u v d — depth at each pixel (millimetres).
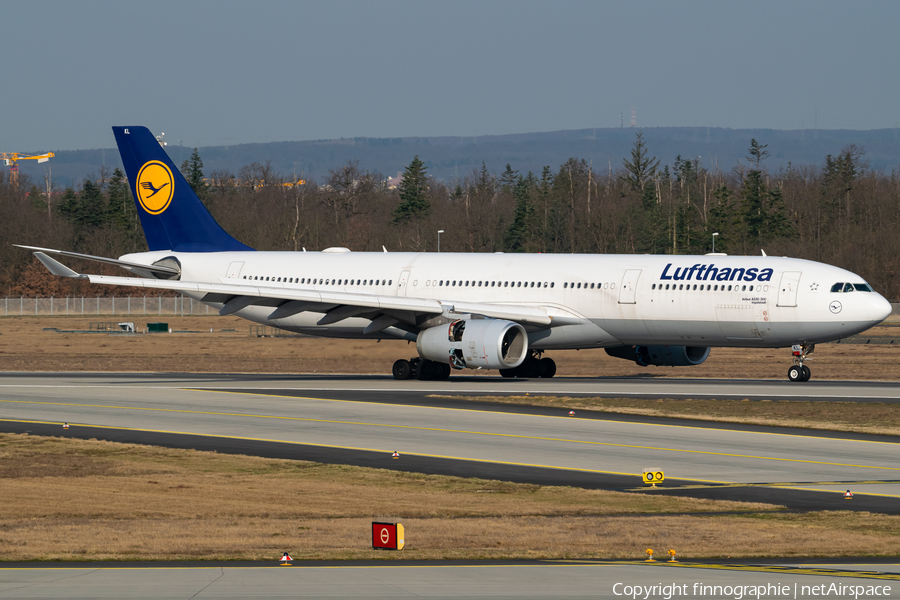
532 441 114188
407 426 124875
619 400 146250
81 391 163500
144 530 73125
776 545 67938
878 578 57375
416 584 54844
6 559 63844
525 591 53000
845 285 159375
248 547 67188
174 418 132875
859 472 97000
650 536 70750
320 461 103188
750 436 117125
